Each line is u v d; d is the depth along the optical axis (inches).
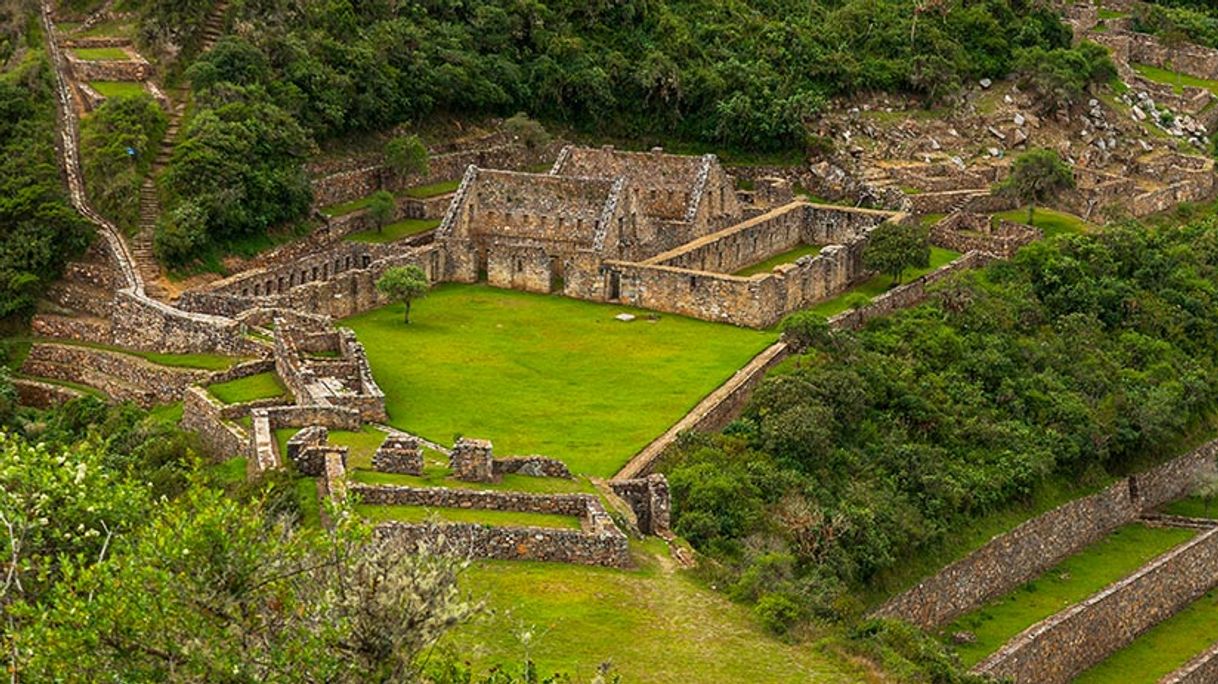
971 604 4886.8
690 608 3186.5
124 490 2399.1
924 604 4608.8
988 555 4995.1
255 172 6761.8
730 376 5383.9
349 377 4886.8
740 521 4124.0
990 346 6102.4
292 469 3585.1
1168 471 6072.8
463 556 2930.6
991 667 4284.0
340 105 7613.2
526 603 3075.8
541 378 5295.3
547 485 3686.0
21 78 7101.4
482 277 6638.8
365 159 7652.6
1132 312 6722.4
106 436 4749.0
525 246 6510.8
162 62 7578.7
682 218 6889.8
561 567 3262.8
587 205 6604.3
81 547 2333.9
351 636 2059.5
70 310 6097.4
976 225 7549.2
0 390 5349.4
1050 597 5039.4
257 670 2058.3
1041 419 5792.3
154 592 2087.8
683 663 2945.4
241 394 4731.8
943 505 5009.8
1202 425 6392.7
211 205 6471.5
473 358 5502.0
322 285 5925.2
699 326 6043.3
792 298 6230.3
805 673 2994.6
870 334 5974.4
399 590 2079.2
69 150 6845.5
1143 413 5994.1
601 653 2925.7
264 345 5310.0
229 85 7175.2
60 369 5703.7
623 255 6515.8
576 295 6392.7
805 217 7263.8
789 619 3181.6
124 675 2047.2
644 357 5595.5
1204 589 5506.9
